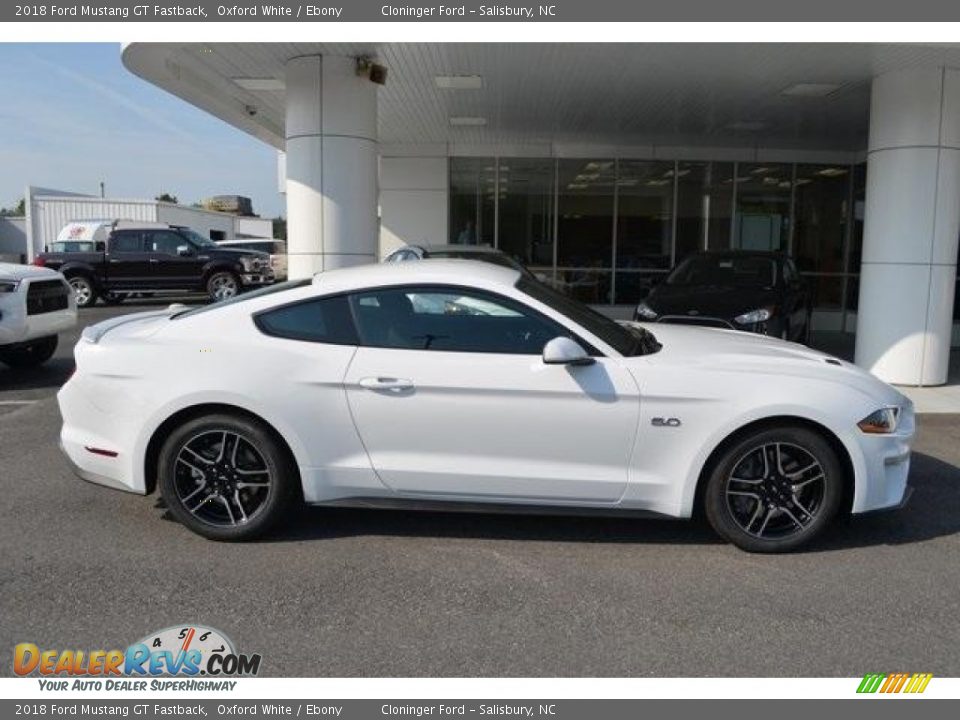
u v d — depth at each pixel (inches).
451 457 165.3
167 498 168.7
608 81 393.4
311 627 136.8
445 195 617.6
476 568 160.2
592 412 161.9
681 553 168.4
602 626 137.5
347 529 179.9
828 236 615.8
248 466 170.6
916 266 348.5
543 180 617.9
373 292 169.9
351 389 164.6
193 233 787.4
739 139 569.0
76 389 173.9
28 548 167.2
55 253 752.3
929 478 223.6
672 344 183.3
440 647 130.8
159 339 170.7
